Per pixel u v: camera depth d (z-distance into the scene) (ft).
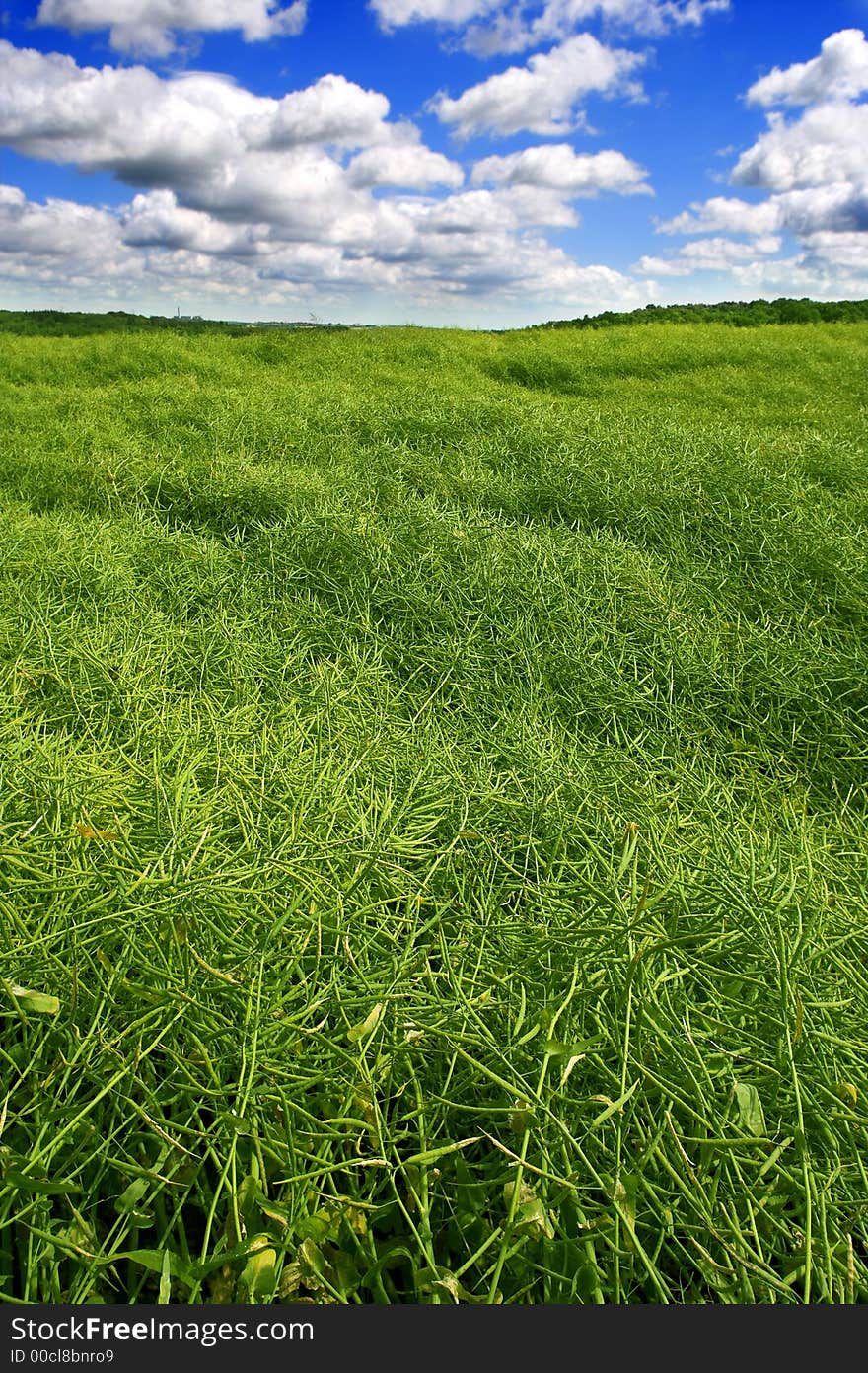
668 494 13.76
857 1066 4.42
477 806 6.62
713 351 35.35
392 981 4.67
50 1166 3.96
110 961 4.53
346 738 7.68
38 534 11.39
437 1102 4.22
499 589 10.68
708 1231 3.79
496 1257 3.90
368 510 12.89
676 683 9.48
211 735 7.34
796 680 9.37
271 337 34.83
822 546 11.86
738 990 4.83
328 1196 3.79
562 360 32.96
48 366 29.27
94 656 8.29
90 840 5.08
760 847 6.22
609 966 4.62
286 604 10.64
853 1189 4.12
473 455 16.55
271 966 4.64
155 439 17.61
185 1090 4.05
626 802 7.06
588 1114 4.17
